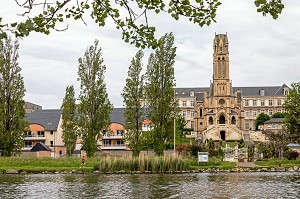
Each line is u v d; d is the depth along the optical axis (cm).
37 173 6838
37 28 1130
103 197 3650
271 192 3969
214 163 8206
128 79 8988
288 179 5562
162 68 8969
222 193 3894
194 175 6362
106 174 6625
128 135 8888
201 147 9975
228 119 19400
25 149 14825
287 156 10500
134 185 4706
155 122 8756
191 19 1259
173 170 7062
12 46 9144
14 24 964
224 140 18150
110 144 14975
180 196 3681
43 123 15275
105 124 9281
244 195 3738
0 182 5150
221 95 19675
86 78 9319
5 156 8738
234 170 7369
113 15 1289
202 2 1223
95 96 9250
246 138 18325
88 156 9031
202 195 3747
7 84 9056
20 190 4228
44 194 3884
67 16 1248
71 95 11750
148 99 8919
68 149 11494
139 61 9006
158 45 1336
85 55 9419
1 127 8756
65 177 5950
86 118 9181
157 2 1231
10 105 9056
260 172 7162
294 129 9081
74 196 3731
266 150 11306
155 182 5084
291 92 9031
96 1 1255
